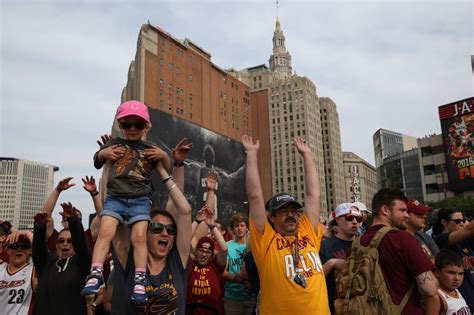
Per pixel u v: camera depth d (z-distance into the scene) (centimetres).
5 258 555
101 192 361
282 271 371
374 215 388
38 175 16275
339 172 13188
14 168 15462
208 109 8150
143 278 310
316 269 379
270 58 16338
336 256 457
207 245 540
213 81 8512
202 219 545
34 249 435
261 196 404
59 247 450
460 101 5034
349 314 331
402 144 12462
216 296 529
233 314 600
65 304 423
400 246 335
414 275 324
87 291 279
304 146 483
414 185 8131
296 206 396
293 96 11306
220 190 5766
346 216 481
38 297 433
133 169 341
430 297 327
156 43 6962
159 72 6919
